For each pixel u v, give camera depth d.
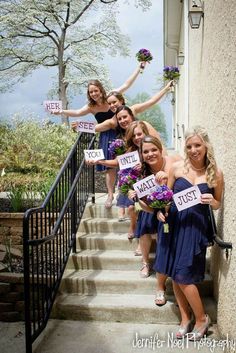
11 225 5.29
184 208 3.18
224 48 3.35
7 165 7.22
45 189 5.68
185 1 6.88
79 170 4.69
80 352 3.24
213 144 3.90
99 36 13.95
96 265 4.41
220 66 3.53
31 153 7.54
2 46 13.51
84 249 4.69
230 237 3.11
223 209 3.41
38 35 13.77
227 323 3.14
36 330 3.45
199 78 5.07
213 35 3.91
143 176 3.69
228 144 3.20
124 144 4.16
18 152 7.52
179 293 3.46
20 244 5.25
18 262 4.66
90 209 5.23
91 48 14.02
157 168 3.62
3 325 3.95
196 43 5.46
